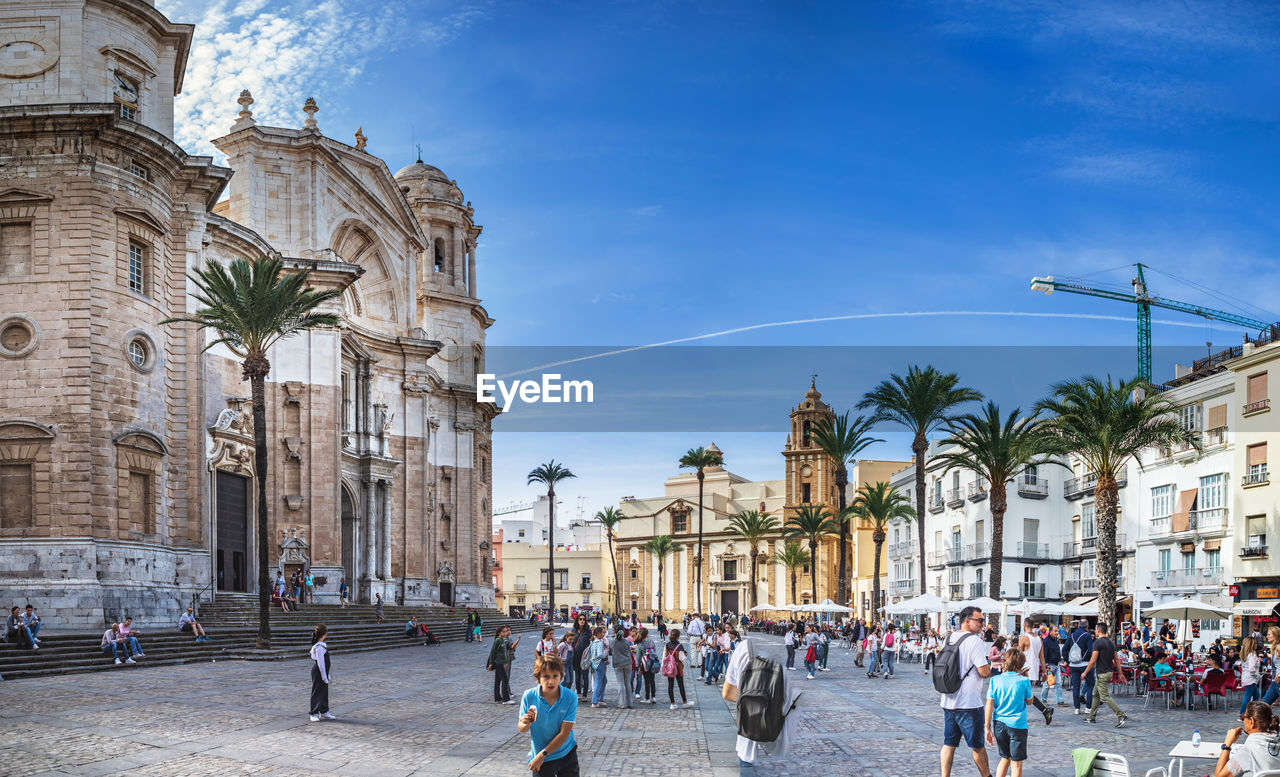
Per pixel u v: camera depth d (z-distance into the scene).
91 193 39.75
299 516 55.50
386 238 71.12
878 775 15.73
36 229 39.59
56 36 41.53
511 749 17.58
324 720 20.62
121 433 39.84
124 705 21.89
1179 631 51.56
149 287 42.19
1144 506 55.88
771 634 96.94
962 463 53.72
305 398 56.44
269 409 55.31
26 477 38.78
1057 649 29.95
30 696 23.33
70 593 37.38
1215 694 26.72
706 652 33.16
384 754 16.80
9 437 38.66
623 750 18.14
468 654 46.44
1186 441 43.53
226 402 49.59
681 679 25.36
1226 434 49.56
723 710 24.84
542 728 10.09
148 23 43.94
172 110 45.44
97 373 39.25
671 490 148.75
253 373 40.38
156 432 42.12
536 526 177.25
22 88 41.28
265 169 58.66
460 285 83.62
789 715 14.30
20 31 41.56
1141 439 40.66
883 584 105.94
